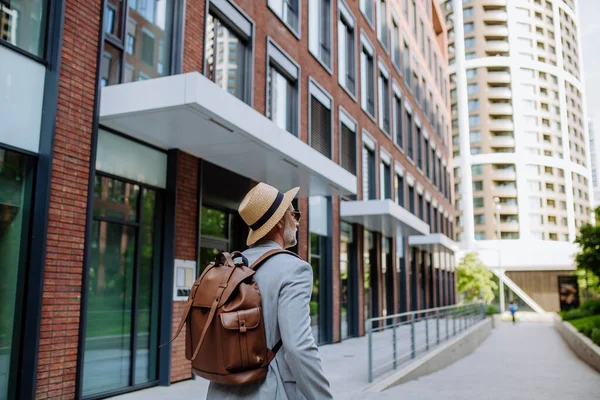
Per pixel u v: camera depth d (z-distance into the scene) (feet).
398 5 83.66
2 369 19.45
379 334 59.16
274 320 6.48
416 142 92.79
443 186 122.31
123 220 25.36
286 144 29.81
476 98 270.05
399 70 80.79
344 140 55.77
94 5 23.67
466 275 176.65
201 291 6.64
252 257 7.04
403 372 32.53
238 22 36.14
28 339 19.56
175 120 23.89
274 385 6.37
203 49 31.58
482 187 263.70
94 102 23.20
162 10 28.94
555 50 281.33
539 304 214.90
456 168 272.10
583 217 280.51
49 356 20.02
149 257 27.25
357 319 56.03
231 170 34.04
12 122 20.07
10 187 20.10
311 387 6.18
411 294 88.28
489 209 260.42
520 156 262.26
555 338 89.92
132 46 26.53
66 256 21.11
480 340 77.05
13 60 20.27
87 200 22.36
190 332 6.74
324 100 50.62
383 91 73.72
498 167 263.90
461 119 271.49
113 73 25.21
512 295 216.95
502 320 169.68
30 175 20.68
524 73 270.67
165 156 28.55
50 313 20.21
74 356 21.11
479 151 266.57
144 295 26.76
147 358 26.66
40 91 21.30
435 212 109.50
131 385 25.18
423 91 102.89
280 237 7.44
